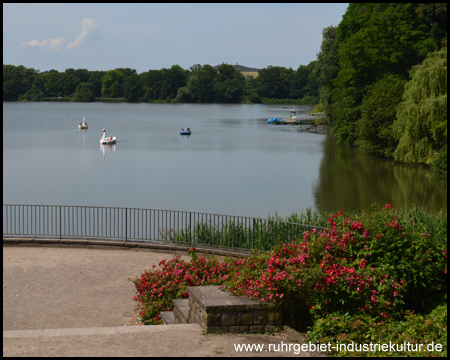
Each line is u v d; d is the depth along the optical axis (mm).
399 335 9523
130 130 122312
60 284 16328
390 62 71438
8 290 15633
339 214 12891
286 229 22312
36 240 21047
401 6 73375
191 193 48469
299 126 134750
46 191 49125
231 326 9977
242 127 132625
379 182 52219
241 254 20031
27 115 177500
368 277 10820
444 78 54281
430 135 55750
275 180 54906
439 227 20953
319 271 10531
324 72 90625
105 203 44562
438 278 11648
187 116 179500
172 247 20766
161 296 13242
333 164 65500
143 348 9000
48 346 9102
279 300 10219
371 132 68438
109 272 17766
